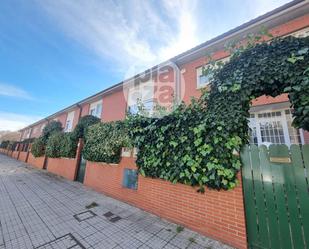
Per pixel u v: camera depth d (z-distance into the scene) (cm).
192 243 306
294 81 241
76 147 950
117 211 462
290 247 243
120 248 296
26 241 318
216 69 328
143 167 462
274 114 595
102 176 669
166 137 399
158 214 423
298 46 251
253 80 279
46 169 1302
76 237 332
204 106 343
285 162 261
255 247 273
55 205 514
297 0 505
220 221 312
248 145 298
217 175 305
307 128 230
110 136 628
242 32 618
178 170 367
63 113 1792
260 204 276
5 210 473
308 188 238
